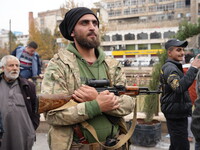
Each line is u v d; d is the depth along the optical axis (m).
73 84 1.95
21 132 3.39
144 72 23.02
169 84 3.37
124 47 67.00
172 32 62.53
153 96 5.09
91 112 1.79
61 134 1.90
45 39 44.88
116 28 68.75
